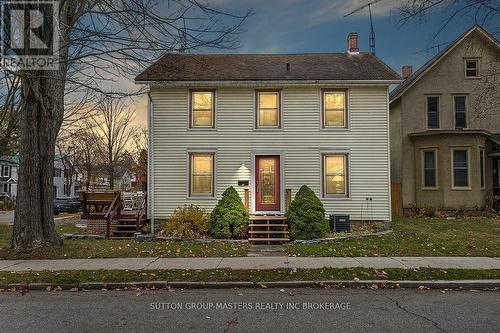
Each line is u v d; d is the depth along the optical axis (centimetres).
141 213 1566
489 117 2055
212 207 1617
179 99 1648
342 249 1120
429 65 2073
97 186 5241
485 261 941
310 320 564
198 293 724
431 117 2089
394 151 2144
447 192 1952
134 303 659
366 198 1614
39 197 1112
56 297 704
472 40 1794
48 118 1127
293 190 1625
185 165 1631
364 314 591
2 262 971
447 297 691
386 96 1638
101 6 803
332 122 1650
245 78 1616
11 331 523
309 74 1655
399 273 817
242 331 520
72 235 1409
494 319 566
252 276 805
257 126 1645
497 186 2052
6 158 2858
